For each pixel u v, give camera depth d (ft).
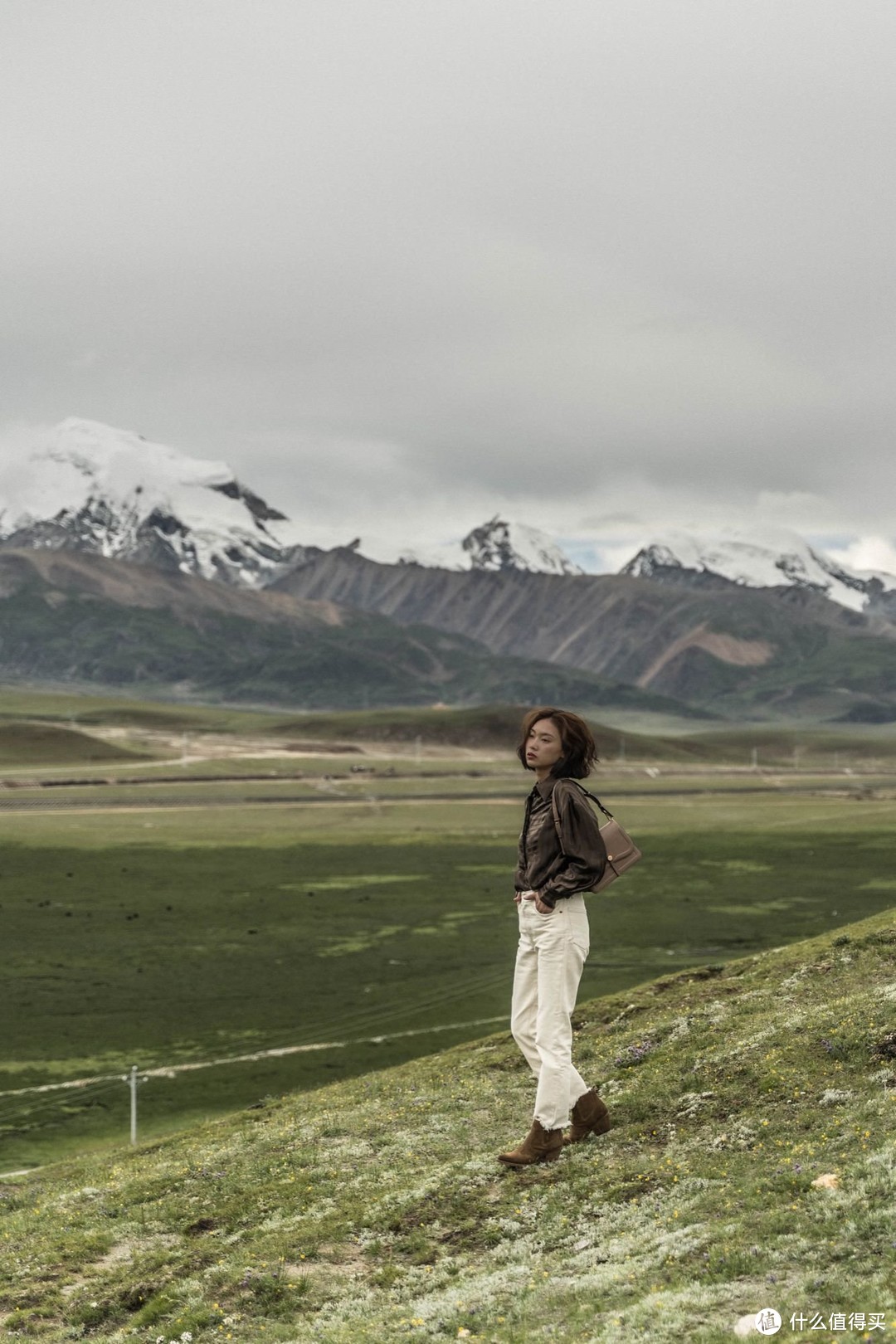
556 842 50.11
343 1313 44.86
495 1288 43.73
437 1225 51.88
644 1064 75.56
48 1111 240.53
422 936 454.40
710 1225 44.04
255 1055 287.89
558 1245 46.98
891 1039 59.77
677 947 421.59
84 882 575.79
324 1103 105.29
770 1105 56.29
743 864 643.86
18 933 451.53
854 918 485.15
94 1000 352.08
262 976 384.68
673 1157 52.75
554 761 50.55
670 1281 40.37
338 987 369.09
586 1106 57.62
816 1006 85.56
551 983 51.37
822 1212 42.11
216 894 548.72
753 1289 38.14
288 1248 52.47
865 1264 37.52
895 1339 32.37
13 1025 321.52
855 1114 51.67
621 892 547.90
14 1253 62.49
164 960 409.49
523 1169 55.47
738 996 101.19
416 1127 73.51
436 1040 299.17
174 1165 81.10
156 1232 61.52
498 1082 90.12
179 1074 270.87
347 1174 64.13
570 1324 38.78
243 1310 47.29
